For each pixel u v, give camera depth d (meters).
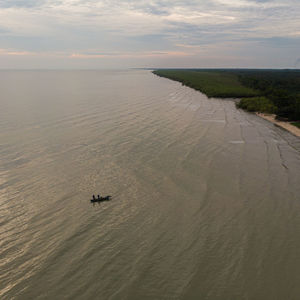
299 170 33.91
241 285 17.56
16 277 17.94
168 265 19.02
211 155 38.19
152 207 25.62
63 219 23.70
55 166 33.84
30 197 26.94
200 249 20.48
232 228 22.86
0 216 23.88
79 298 16.59
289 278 18.08
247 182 30.59
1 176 30.95
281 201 26.81
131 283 17.62
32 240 21.14
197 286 17.47
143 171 32.88
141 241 21.23
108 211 24.94
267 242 21.28
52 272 18.34
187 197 27.41
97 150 39.25
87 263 19.08
